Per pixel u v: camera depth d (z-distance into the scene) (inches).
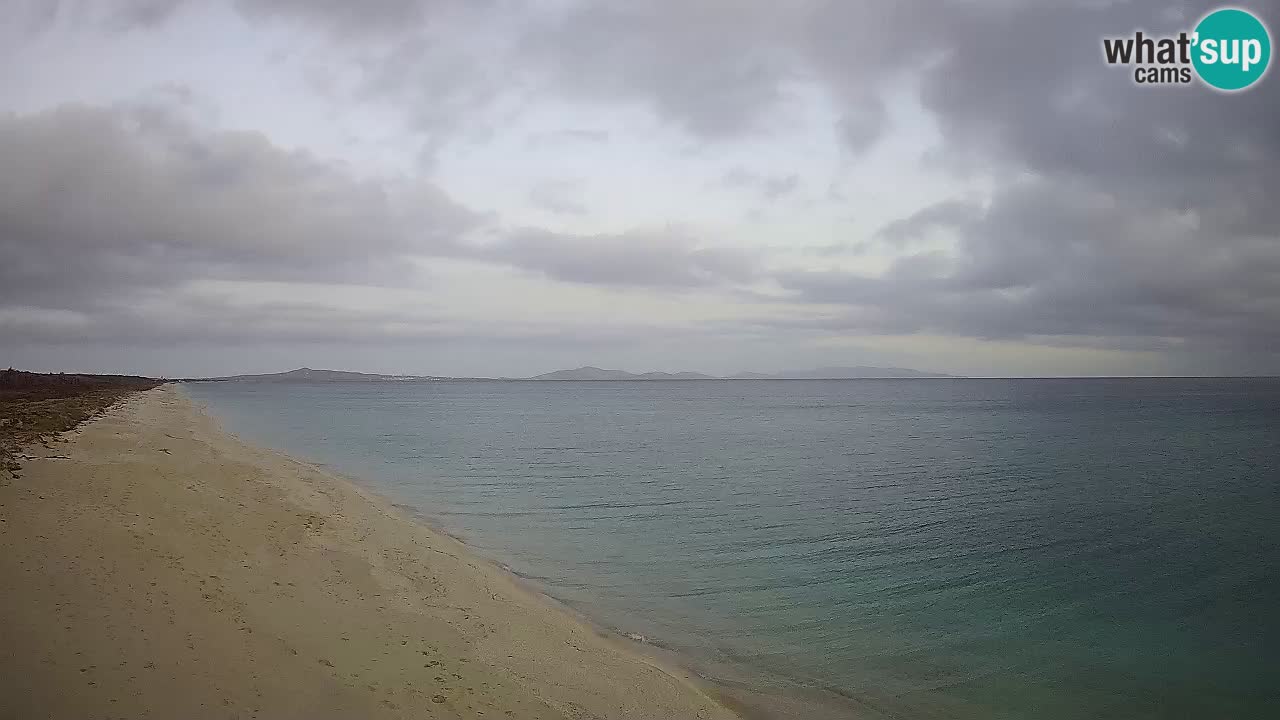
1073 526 934.4
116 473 762.8
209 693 299.0
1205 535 885.8
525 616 499.8
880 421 3287.4
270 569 497.4
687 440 2294.5
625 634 498.0
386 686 336.8
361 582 510.6
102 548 467.5
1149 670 472.1
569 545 792.3
